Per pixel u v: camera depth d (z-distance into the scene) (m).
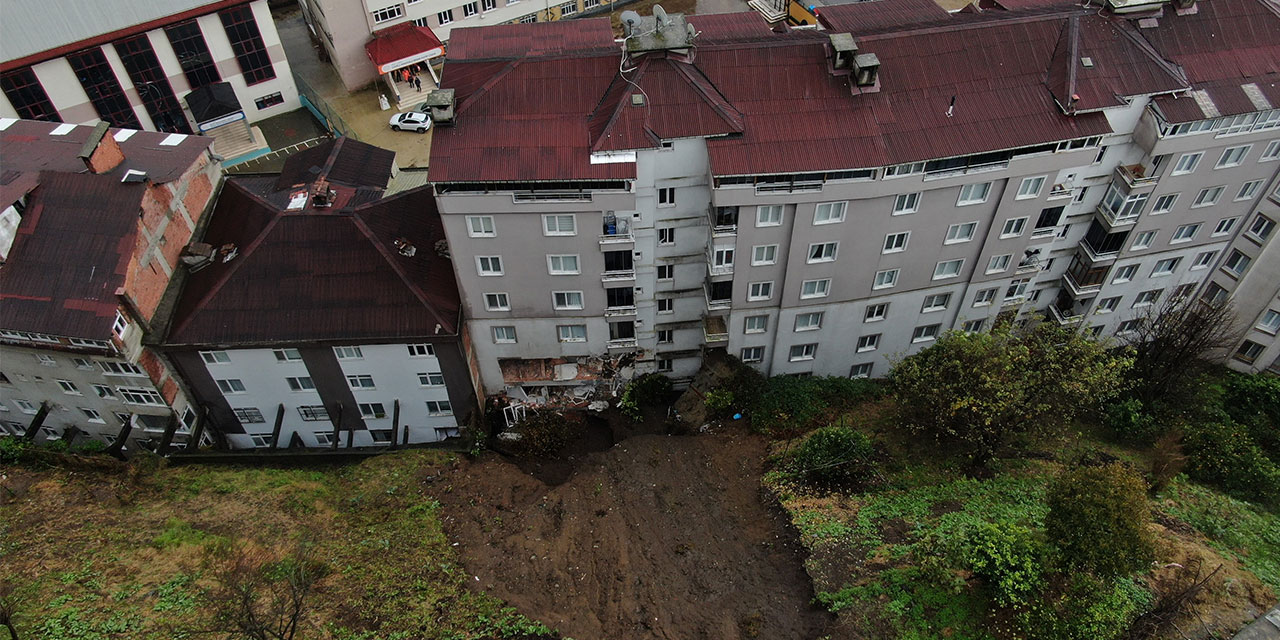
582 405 51.28
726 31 43.88
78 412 46.47
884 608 33.50
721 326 48.69
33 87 62.41
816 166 38.19
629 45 38.84
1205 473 43.12
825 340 49.19
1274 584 34.44
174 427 45.69
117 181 42.91
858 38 40.69
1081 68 40.94
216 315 43.34
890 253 44.25
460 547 39.50
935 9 44.97
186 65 67.69
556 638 34.16
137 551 37.84
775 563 37.81
